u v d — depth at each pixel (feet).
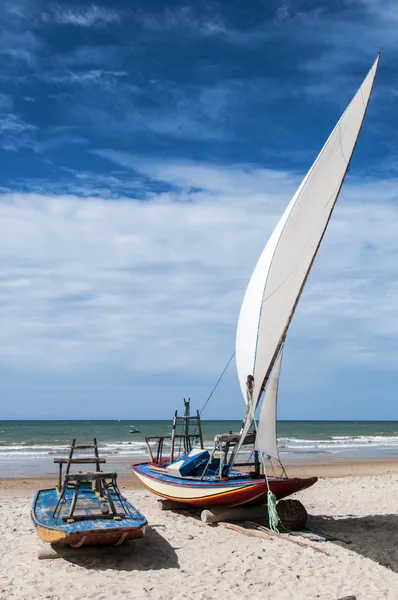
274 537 36.68
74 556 32.65
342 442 188.14
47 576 29.53
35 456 117.80
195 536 37.70
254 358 40.47
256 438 40.47
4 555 33.35
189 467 45.50
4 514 46.03
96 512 33.58
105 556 32.76
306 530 38.58
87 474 32.91
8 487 67.82
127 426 376.07
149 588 27.89
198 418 51.60
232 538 37.19
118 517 32.71
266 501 40.29
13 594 27.04
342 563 31.58
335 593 27.20
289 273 39.70
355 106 39.65
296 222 40.06
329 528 40.34
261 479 40.06
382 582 28.71
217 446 43.21
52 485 70.33
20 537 37.81
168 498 45.29
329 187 39.32
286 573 30.07
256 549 34.50
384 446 164.25
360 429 357.82
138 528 30.86
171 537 37.32
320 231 38.75
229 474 45.75
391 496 54.80
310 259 38.68
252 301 42.29
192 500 42.57
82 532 30.01
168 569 30.71
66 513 33.73
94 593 27.17
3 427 348.18
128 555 33.04
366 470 90.22
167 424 446.60
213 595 27.07
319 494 56.44
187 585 28.32
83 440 193.47
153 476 47.26
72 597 26.73
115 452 126.93
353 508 48.42
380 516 44.80
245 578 29.37
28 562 31.89
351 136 39.45
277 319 39.73
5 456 117.60
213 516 41.27
